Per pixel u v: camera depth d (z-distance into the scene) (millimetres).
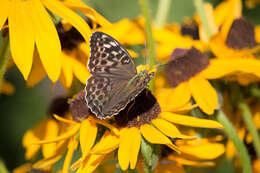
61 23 492
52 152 515
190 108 479
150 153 461
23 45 453
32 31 458
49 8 467
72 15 467
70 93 517
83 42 505
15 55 450
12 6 465
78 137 471
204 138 505
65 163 466
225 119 502
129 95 459
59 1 477
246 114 530
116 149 467
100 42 455
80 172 458
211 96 498
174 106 478
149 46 506
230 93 531
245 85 534
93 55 455
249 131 534
